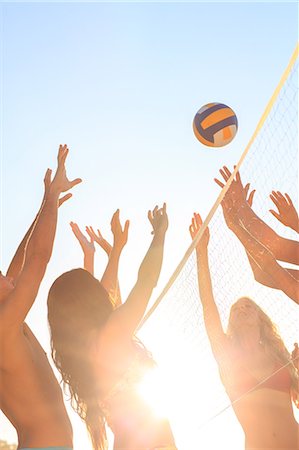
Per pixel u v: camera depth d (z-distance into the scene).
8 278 4.04
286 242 5.41
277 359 5.34
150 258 3.83
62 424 4.09
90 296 3.97
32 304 3.91
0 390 4.09
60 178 4.17
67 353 3.95
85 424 4.01
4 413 4.16
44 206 4.05
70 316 3.96
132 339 4.05
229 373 5.34
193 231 5.73
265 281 5.37
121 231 5.35
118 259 5.28
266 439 5.12
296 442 5.12
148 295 3.82
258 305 5.53
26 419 4.06
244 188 5.67
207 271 5.48
